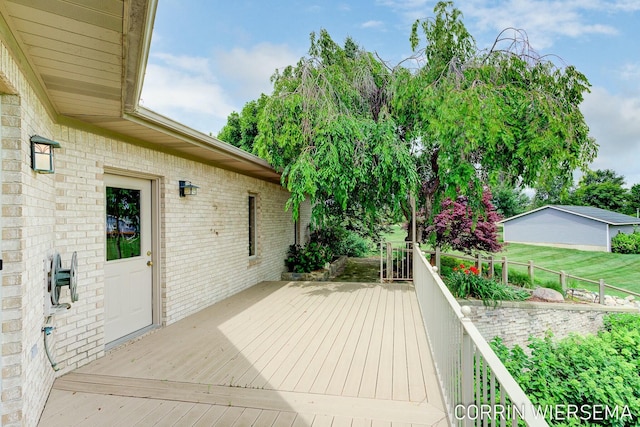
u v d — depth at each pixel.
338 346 3.94
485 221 10.32
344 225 15.40
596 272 16.31
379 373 3.23
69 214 3.35
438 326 3.16
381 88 7.92
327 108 6.62
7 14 1.73
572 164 6.91
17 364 2.18
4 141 2.21
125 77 2.52
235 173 6.93
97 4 1.62
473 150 7.46
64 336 3.25
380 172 6.68
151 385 3.01
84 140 3.54
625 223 21.08
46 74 2.47
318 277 9.64
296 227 11.57
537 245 23.89
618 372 4.62
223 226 6.38
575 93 7.17
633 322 8.00
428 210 9.25
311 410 2.62
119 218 4.19
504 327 8.50
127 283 4.28
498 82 7.20
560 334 8.53
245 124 15.67
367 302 6.09
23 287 2.25
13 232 2.21
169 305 4.77
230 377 3.15
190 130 4.21
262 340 4.14
